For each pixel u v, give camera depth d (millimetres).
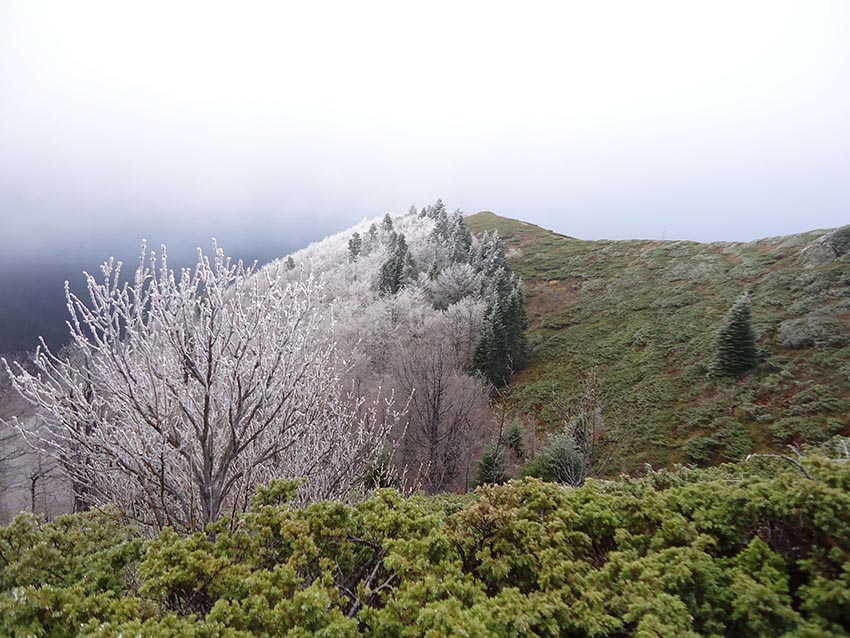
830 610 2404
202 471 4324
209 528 3678
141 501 4707
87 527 3998
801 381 23688
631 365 31188
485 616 2539
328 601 2582
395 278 44875
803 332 26516
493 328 34906
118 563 3369
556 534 3338
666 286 40469
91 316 3566
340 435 6070
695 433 23406
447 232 60344
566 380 32125
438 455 17797
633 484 4570
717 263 41125
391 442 9258
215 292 4035
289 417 4766
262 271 4777
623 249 53094
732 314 27062
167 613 2738
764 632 2412
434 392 19344
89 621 2568
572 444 15523
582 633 2660
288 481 4035
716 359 27172
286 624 2516
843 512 2725
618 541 3359
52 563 3355
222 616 2580
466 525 3695
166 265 3977
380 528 3553
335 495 5930
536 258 57406
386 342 33656
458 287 46094
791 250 37625
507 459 18547
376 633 2537
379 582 3299
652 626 2439
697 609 2656
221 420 4500
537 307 45188
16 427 3721
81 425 3793
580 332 38062
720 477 4379
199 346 3971
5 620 2543
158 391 4121
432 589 2748
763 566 2789
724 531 3189
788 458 3750
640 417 25562
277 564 3104
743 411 23484
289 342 4379
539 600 2746
